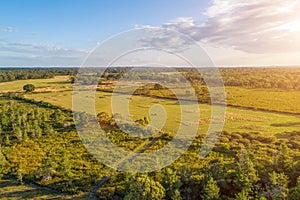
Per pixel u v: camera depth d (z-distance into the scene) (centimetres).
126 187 4316
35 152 6538
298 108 10006
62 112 9606
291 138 6812
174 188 4084
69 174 5078
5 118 8881
